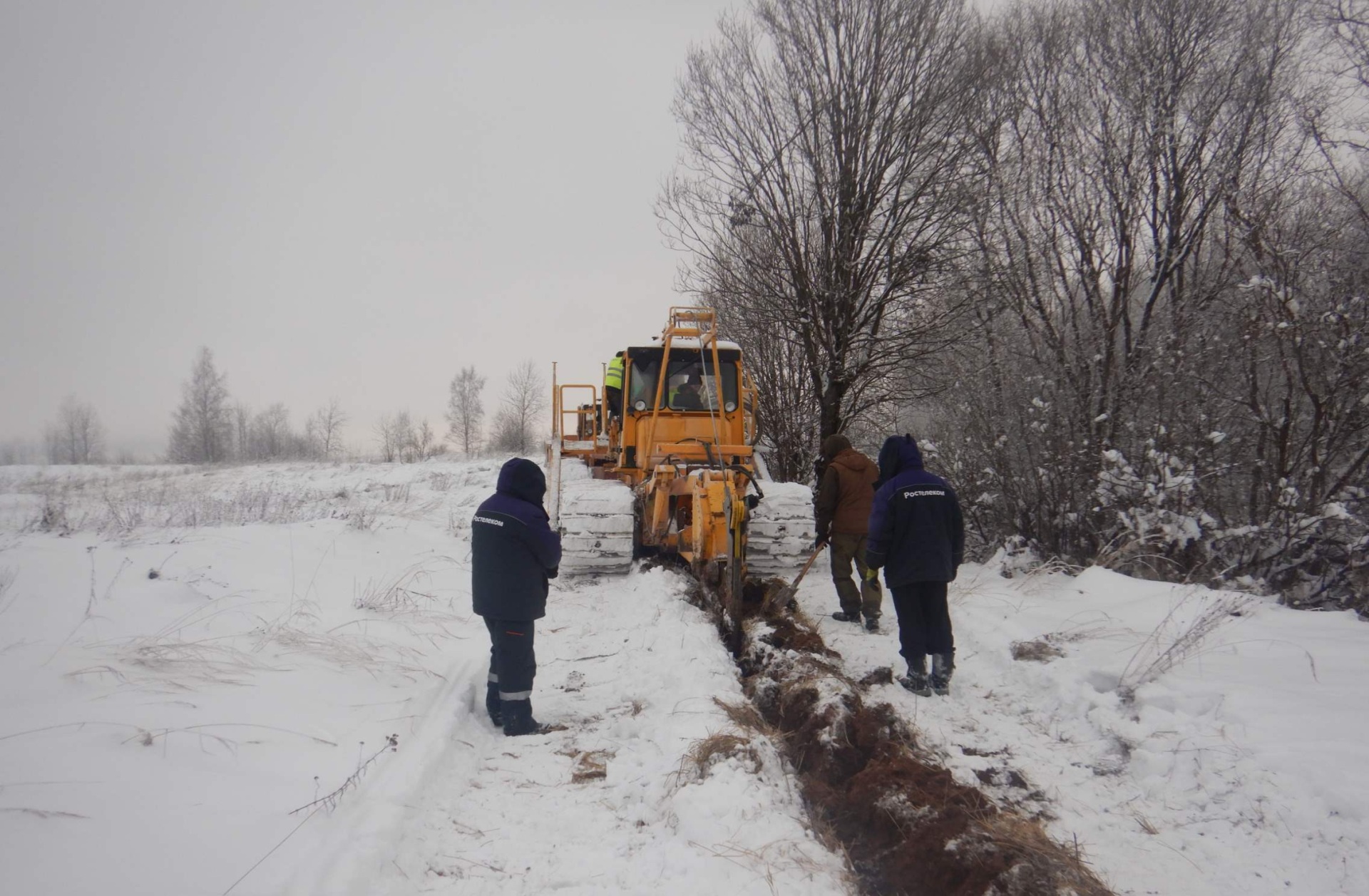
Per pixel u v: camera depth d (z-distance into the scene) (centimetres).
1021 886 288
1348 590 638
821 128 975
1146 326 824
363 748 400
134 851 272
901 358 1019
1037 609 638
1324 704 401
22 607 530
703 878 295
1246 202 767
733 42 1017
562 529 835
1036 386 841
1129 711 446
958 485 927
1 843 257
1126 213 852
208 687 434
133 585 610
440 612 693
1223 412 727
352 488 1766
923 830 325
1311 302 662
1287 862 311
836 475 689
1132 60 859
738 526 649
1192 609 566
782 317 1027
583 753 438
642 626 632
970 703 502
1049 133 902
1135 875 317
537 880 306
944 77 932
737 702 463
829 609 741
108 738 351
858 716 429
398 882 296
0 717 365
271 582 682
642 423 936
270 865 282
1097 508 766
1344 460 694
